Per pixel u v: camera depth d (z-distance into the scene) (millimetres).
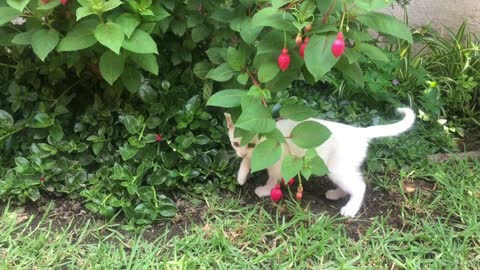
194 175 815
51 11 668
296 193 824
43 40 657
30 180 784
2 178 814
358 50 636
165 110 840
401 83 1084
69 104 882
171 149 828
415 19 1250
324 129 646
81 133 835
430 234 745
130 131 797
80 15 607
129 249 720
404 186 860
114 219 765
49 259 691
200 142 821
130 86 739
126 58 706
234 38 780
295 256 696
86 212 782
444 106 1104
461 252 713
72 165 805
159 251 709
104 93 857
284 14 608
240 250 713
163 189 812
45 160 804
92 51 742
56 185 802
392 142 922
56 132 812
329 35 582
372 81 996
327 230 745
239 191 832
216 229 745
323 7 598
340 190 816
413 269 680
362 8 563
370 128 757
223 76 690
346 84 1035
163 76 869
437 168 896
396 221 779
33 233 741
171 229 755
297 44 604
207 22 788
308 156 659
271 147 633
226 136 845
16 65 870
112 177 767
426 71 1137
